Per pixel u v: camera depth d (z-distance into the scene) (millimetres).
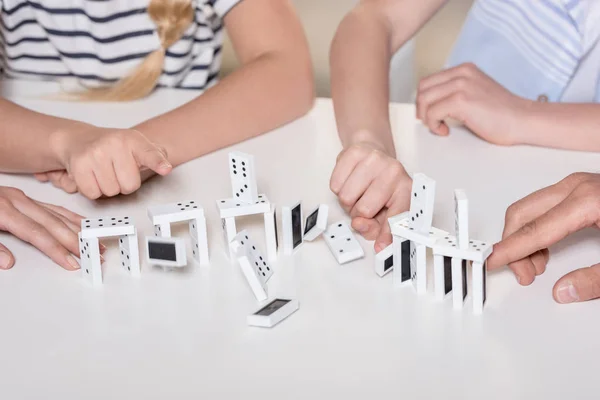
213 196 1018
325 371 691
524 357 701
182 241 831
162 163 972
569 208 814
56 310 798
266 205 863
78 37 1465
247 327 757
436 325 750
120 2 1429
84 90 1419
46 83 1442
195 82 1560
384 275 837
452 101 1147
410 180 952
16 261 891
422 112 1204
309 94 1282
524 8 1381
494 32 1430
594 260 847
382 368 693
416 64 2783
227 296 810
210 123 1158
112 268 871
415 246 788
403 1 1358
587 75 1354
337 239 885
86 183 990
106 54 1461
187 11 1459
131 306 799
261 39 1361
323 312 777
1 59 1538
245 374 691
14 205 941
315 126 1220
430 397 656
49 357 726
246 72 1271
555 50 1355
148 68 1438
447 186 1016
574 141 1111
